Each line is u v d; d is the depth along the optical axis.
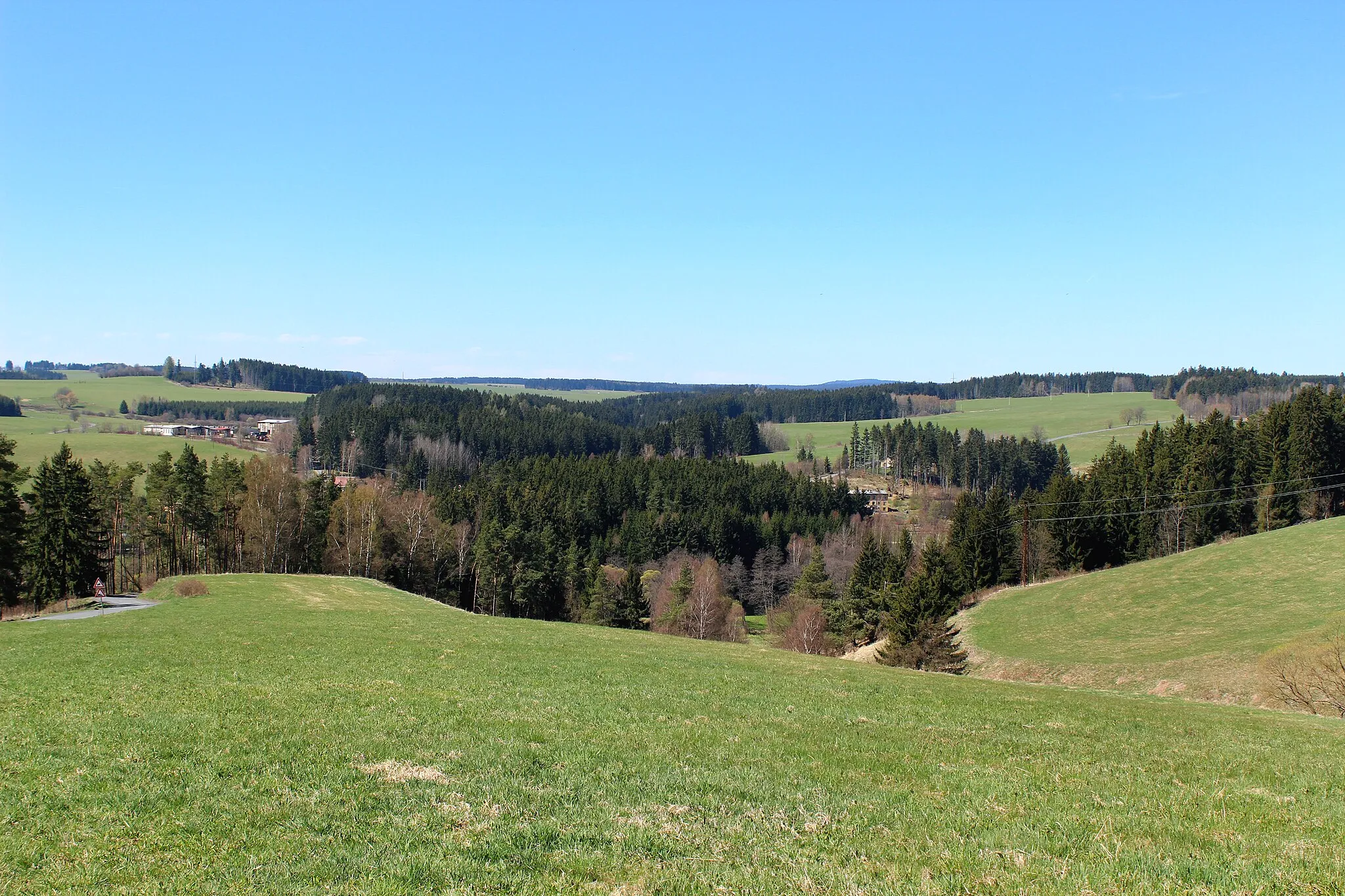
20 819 11.01
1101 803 12.56
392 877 9.21
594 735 16.81
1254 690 40.88
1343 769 15.52
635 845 10.39
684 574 93.81
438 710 18.77
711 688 23.67
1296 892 8.75
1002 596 77.44
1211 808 12.30
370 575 82.12
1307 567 60.81
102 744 14.86
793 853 10.16
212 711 17.94
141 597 49.41
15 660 24.77
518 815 11.50
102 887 8.95
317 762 13.99
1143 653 52.56
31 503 63.66
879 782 13.79
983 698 24.39
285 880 9.10
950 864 9.67
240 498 81.06
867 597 76.69
